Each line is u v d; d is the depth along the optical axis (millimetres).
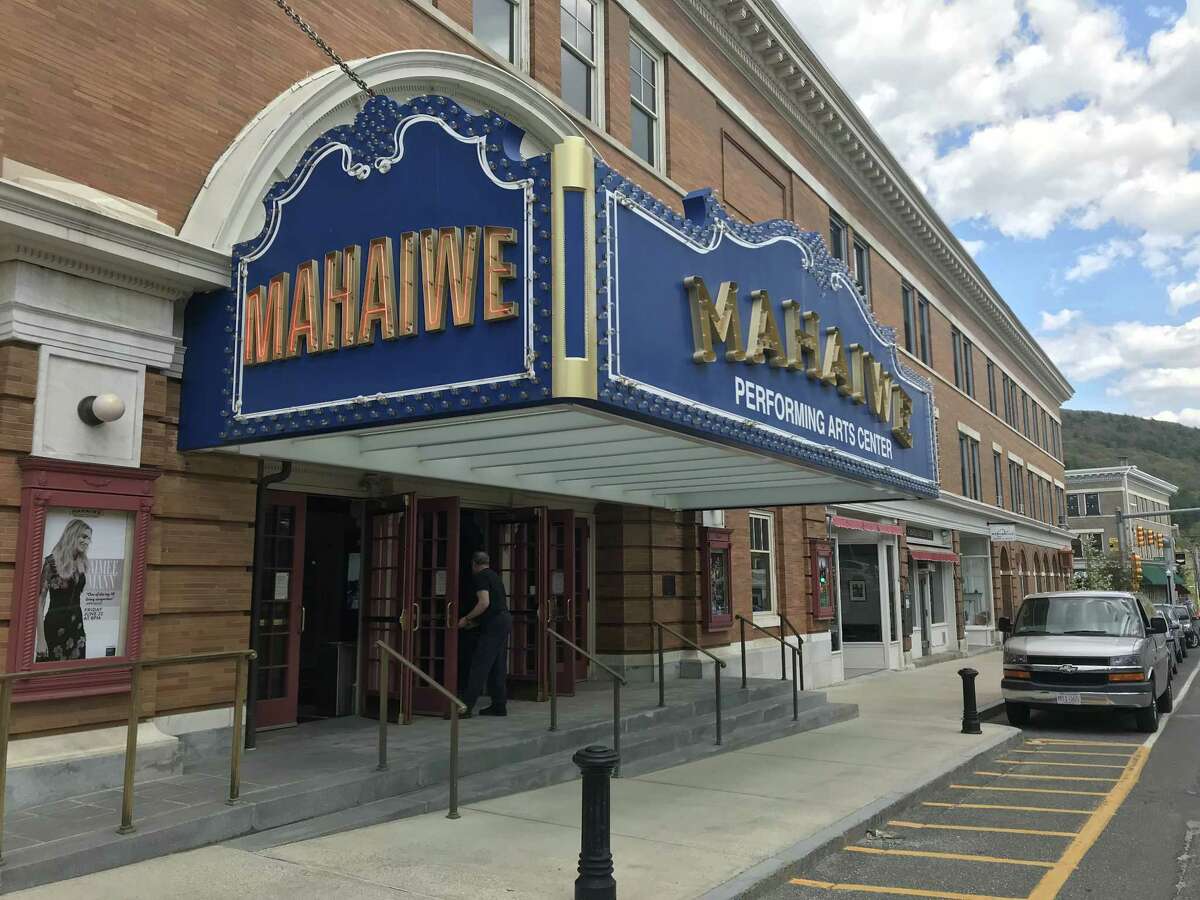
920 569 25781
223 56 7906
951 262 27828
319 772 6953
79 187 6672
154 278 7012
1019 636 14023
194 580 7254
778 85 17781
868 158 21094
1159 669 14008
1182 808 8195
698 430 7168
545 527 11086
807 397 9219
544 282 5914
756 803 7648
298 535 9031
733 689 12219
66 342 6504
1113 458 163125
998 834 7246
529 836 6270
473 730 8820
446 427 6746
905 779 8695
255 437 6938
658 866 5855
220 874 5301
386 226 6602
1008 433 35125
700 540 13984
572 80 12844
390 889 5152
